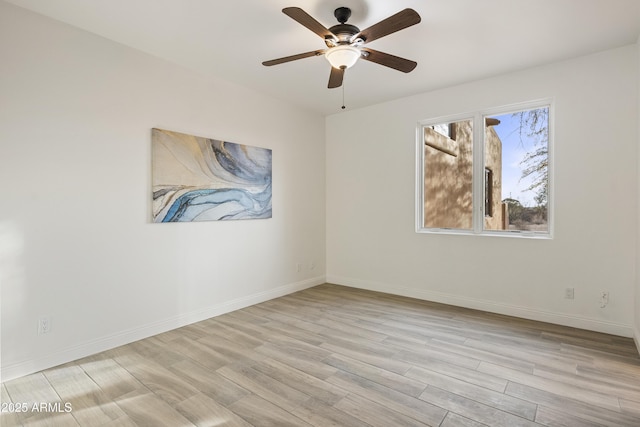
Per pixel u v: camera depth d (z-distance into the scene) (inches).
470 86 149.9
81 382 90.6
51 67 99.0
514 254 141.0
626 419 73.2
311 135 193.8
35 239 96.7
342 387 86.7
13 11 92.1
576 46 116.4
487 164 151.3
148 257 122.5
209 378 91.7
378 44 114.0
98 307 109.7
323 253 202.7
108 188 111.7
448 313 145.4
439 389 85.5
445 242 159.6
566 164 128.4
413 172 169.2
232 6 92.4
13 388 87.8
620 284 119.3
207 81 140.3
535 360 100.9
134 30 105.5
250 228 159.5
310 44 114.7
